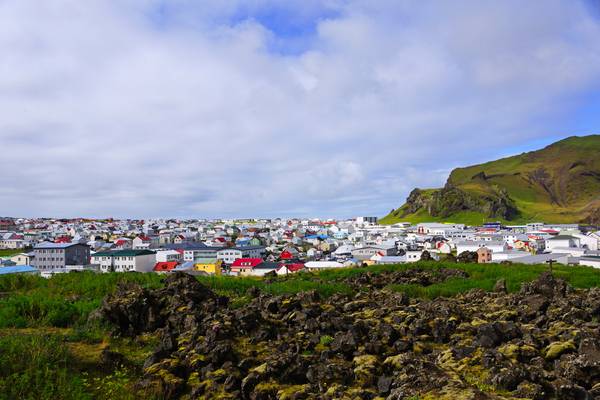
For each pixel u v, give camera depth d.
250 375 12.59
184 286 20.22
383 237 175.75
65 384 12.21
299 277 37.19
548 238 133.50
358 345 15.01
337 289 28.05
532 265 44.47
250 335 16.41
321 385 12.44
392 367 13.34
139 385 12.70
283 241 184.38
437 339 16.41
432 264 40.75
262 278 36.97
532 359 13.62
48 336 15.84
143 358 14.91
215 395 12.19
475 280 33.06
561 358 13.49
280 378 12.80
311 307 19.73
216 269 93.00
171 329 17.09
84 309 19.55
